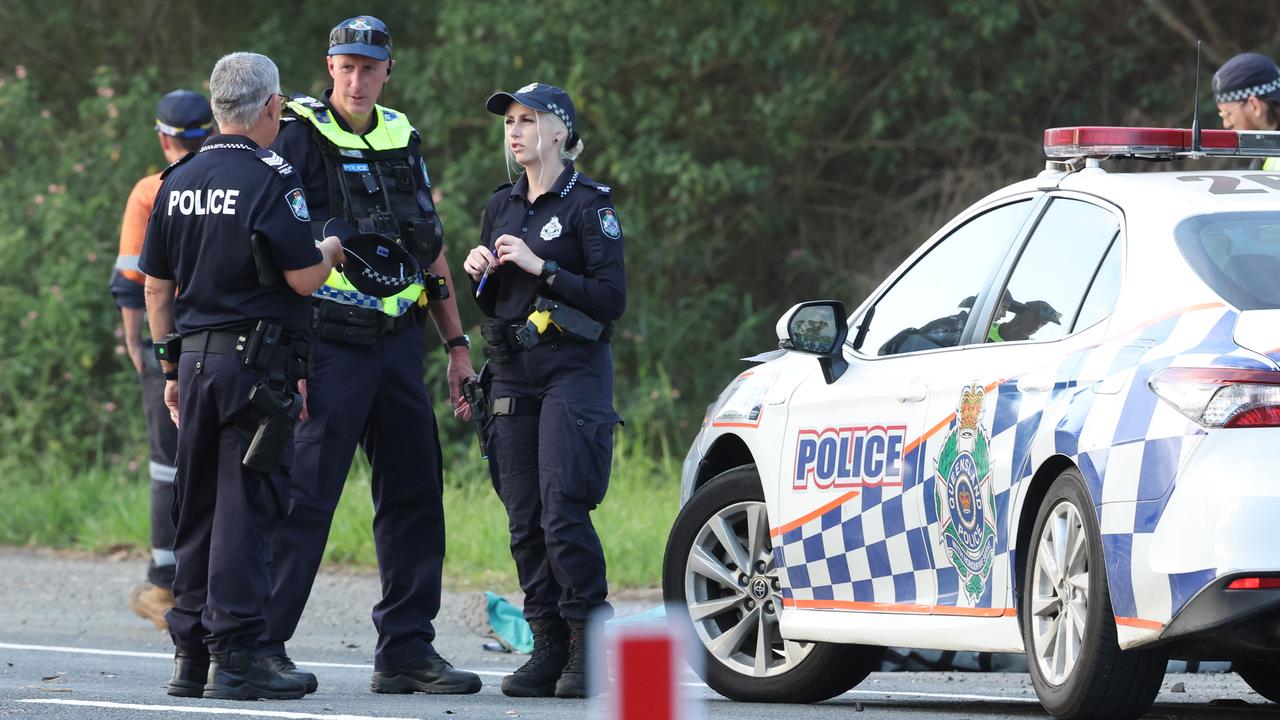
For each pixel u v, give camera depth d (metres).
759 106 62.66
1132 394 16.30
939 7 64.31
